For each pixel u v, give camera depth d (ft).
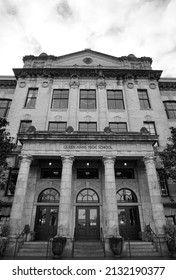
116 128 66.90
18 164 57.82
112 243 37.58
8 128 64.85
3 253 38.04
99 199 54.08
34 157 51.34
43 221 52.29
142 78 78.69
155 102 72.79
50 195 55.31
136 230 51.62
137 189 55.72
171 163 48.24
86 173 58.59
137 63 84.94
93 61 85.76
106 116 68.49
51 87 75.31
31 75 78.13
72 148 50.90
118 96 75.10
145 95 75.72
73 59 85.97
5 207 52.08
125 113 70.08
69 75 78.43
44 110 69.15
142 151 51.01
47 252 37.29
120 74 78.74
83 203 53.78
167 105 76.18
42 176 57.93
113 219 42.06
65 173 47.70
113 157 49.78
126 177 58.44
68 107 70.38
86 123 67.72
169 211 52.65
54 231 51.01
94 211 53.31
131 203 53.93
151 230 46.24
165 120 68.85
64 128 66.13
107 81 77.82
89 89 75.77
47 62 83.66
